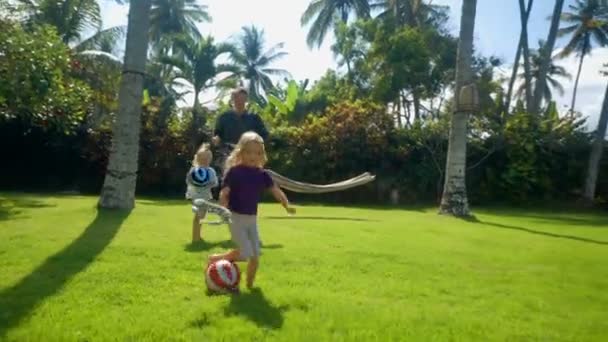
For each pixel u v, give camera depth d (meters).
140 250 5.21
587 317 3.62
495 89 23.75
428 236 7.57
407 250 6.05
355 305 3.59
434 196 19.59
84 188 19.83
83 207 9.45
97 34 23.16
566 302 4.03
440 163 19.52
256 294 3.81
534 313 3.68
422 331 3.10
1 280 3.92
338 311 3.41
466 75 12.74
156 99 20.25
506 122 20.59
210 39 23.77
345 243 6.32
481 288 4.37
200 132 19.39
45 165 19.91
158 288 3.86
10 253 4.90
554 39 24.86
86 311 3.23
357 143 18.97
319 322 3.19
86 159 19.41
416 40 25.41
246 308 3.42
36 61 10.40
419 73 25.20
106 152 18.83
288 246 5.92
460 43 12.85
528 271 5.23
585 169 20.94
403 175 19.59
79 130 19.05
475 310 3.65
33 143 19.39
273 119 21.02
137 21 9.16
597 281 4.84
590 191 20.64
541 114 23.44
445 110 21.72
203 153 6.56
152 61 28.11
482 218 12.44
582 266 5.64
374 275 4.63
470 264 5.44
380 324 3.19
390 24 26.70
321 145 19.02
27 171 19.89
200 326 3.07
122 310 3.30
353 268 4.88
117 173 9.09
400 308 3.58
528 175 19.55
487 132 20.28
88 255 4.87
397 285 4.29
